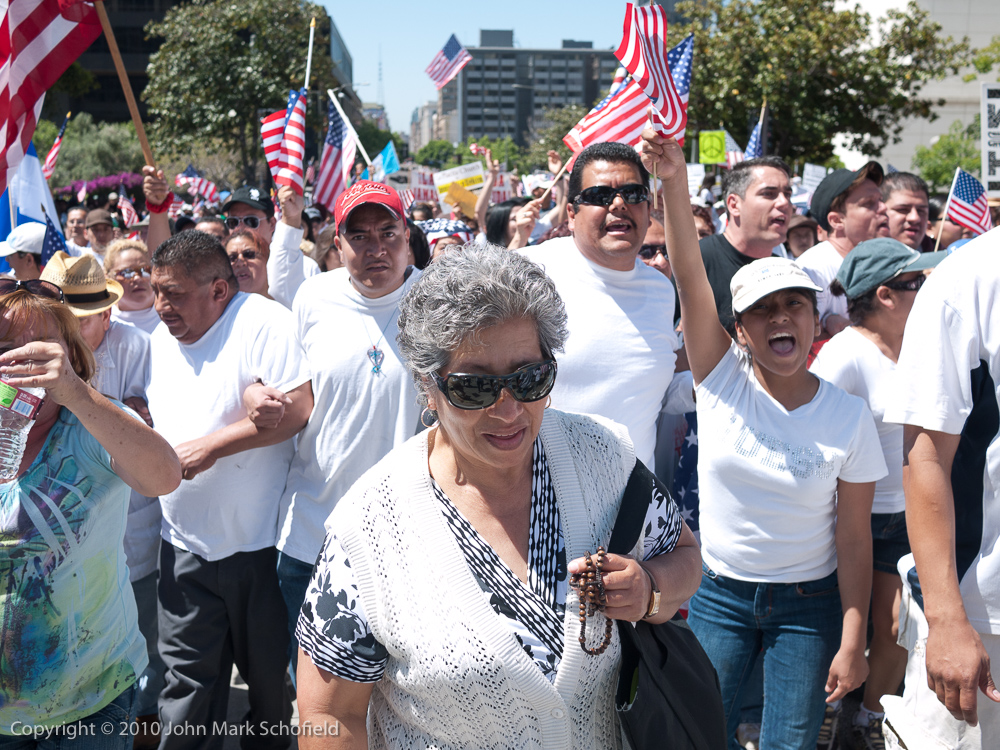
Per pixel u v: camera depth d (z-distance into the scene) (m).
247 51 24.30
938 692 2.15
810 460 2.77
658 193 5.02
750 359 2.95
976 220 6.32
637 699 1.75
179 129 25.14
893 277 3.23
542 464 1.82
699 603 3.06
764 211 4.19
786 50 18.95
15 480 2.23
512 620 1.70
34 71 3.58
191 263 3.41
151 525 3.74
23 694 2.27
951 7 43.38
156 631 3.86
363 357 3.23
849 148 21.42
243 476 3.36
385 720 1.87
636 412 3.25
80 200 23.66
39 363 2.09
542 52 176.50
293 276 5.10
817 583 2.88
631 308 3.27
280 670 3.54
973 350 2.16
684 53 4.40
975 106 43.72
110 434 2.19
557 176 4.95
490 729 1.72
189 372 3.49
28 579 2.24
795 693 2.86
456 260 1.68
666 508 1.92
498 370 1.64
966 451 2.21
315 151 24.45
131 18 70.81
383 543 1.74
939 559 2.16
